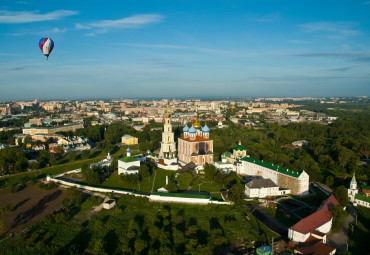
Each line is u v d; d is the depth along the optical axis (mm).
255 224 155375
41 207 176875
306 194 198000
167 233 138500
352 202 188250
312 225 139750
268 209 173125
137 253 128250
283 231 146875
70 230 147375
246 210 171375
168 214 160750
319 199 188750
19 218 162375
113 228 149875
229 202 180875
